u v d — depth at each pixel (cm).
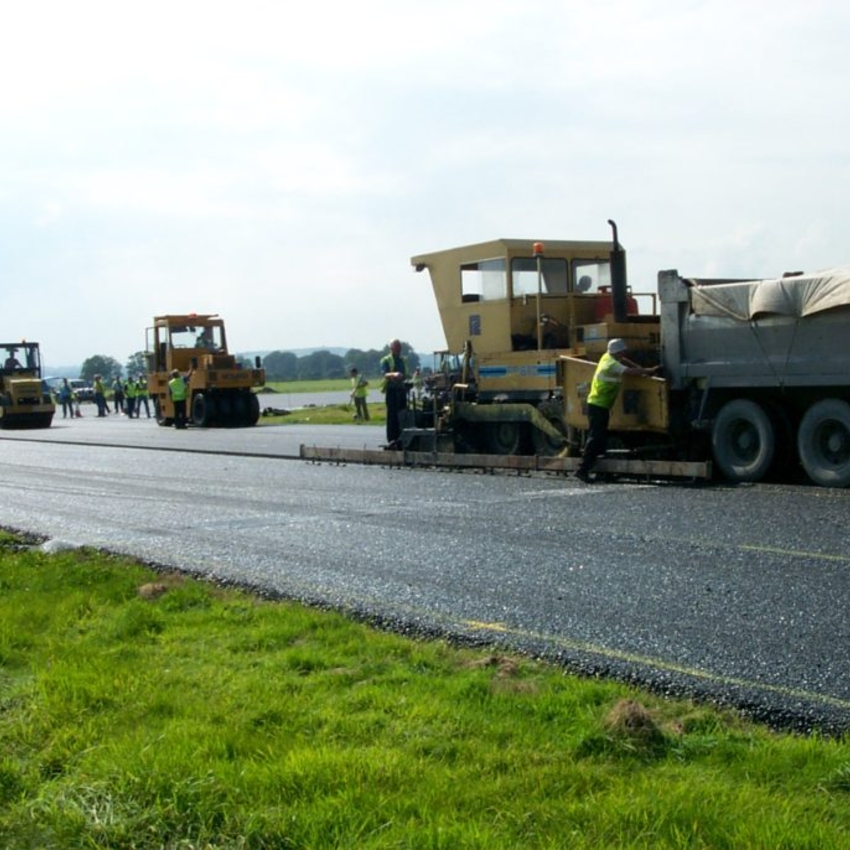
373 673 593
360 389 3388
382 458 1797
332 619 714
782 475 1409
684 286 1423
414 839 379
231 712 522
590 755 459
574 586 799
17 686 586
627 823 388
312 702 539
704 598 743
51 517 1316
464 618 721
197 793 421
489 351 1734
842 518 1051
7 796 439
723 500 1205
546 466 1520
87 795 428
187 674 596
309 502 1346
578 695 536
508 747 470
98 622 738
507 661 611
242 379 3372
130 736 492
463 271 1778
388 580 850
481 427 1761
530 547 961
